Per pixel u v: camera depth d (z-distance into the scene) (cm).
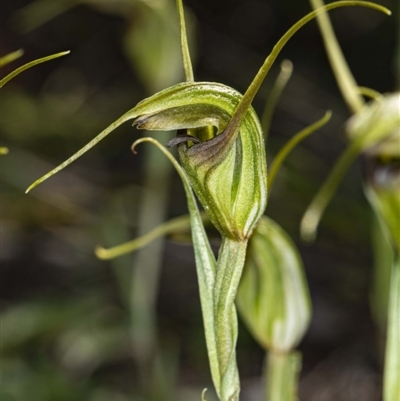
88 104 120
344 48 105
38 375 64
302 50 108
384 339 40
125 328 67
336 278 80
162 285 88
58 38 131
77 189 98
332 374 74
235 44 117
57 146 107
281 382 30
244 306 30
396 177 28
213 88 23
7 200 94
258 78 22
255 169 23
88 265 88
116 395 65
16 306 74
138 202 87
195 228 24
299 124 99
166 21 48
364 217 72
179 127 23
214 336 24
